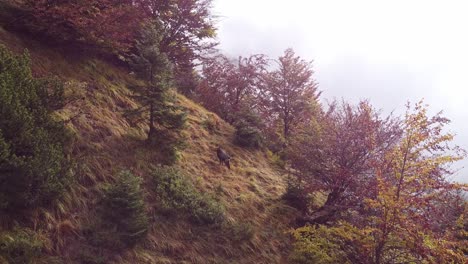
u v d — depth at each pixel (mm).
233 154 14203
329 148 11516
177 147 10703
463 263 6762
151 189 9109
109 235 6926
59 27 9883
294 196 12383
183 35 16266
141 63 9898
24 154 5984
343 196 10742
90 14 10281
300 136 12961
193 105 16250
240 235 9625
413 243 7406
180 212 9094
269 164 15500
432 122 7668
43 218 6312
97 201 7504
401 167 7840
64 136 7543
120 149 9320
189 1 15695
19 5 9594
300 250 8992
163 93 10086
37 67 9047
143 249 7488
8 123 5766
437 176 7672
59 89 7594
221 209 9898
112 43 10680
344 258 8469
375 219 7883
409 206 7488
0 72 6363
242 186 12273
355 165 10812
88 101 9672
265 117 19938
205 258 8438
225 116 19688
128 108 11000
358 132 11023
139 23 12344
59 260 6059
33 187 5992
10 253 5477
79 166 7664
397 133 10695
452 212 7680
